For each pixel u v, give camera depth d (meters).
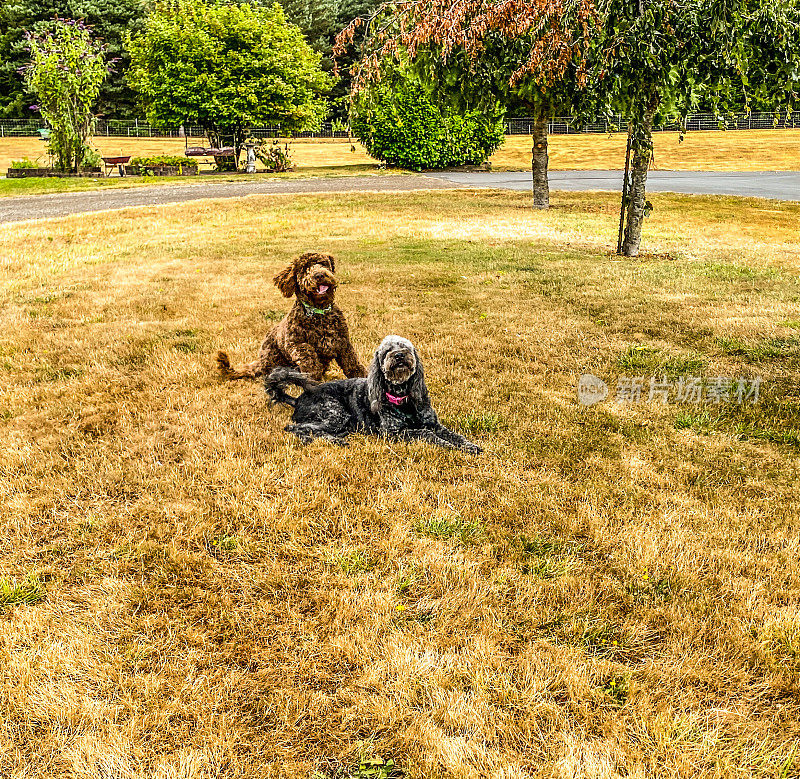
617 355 7.07
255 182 27.36
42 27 51.59
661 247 14.01
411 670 2.87
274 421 5.44
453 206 19.94
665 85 10.68
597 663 2.92
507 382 6.33
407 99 29.91
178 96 34.84
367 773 2.42
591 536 3.88
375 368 4.93
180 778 2.41
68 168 30.66
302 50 39.03
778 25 9.93
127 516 4.09
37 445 5.02
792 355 7.04
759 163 35.09
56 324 8.16
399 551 3.75
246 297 9.38
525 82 12.90
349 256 12.38
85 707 2.70
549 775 2.41
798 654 3.01
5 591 3.39
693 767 2.45
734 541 3.84
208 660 2.97
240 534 3.89
